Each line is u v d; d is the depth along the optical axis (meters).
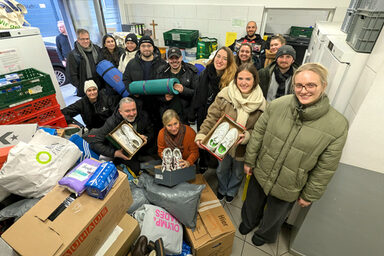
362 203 1.18
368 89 0.93
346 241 1.34
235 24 3.55
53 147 1.06
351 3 1.52
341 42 1.26
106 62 2.23
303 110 0.97
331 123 0.97
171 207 1.37
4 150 1.09
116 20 4.51
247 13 3.39
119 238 1.08
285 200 1.27
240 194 2.08
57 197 0.93
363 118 0.98
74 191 0.92
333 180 1.18
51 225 0.83
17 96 1.54
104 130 1.80
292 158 1.10
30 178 0.97
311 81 0.88
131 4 4.20
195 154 1.69
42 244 0.78
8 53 1.94
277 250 1.62
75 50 2.62
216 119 1.53
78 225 0.83
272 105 1.16
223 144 1.29
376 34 0.97
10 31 1.93
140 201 1.45
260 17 3.34
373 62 0.95
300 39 3.92
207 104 1.89
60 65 4.08
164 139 1.65
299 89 0.94
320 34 1.71
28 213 0.86
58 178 1.05
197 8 3.68
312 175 1.12
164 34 3.68
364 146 1.03
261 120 1.25
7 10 2.00
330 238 1.38
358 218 1.23
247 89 1.33
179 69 1.97
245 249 1.62
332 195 1.22
